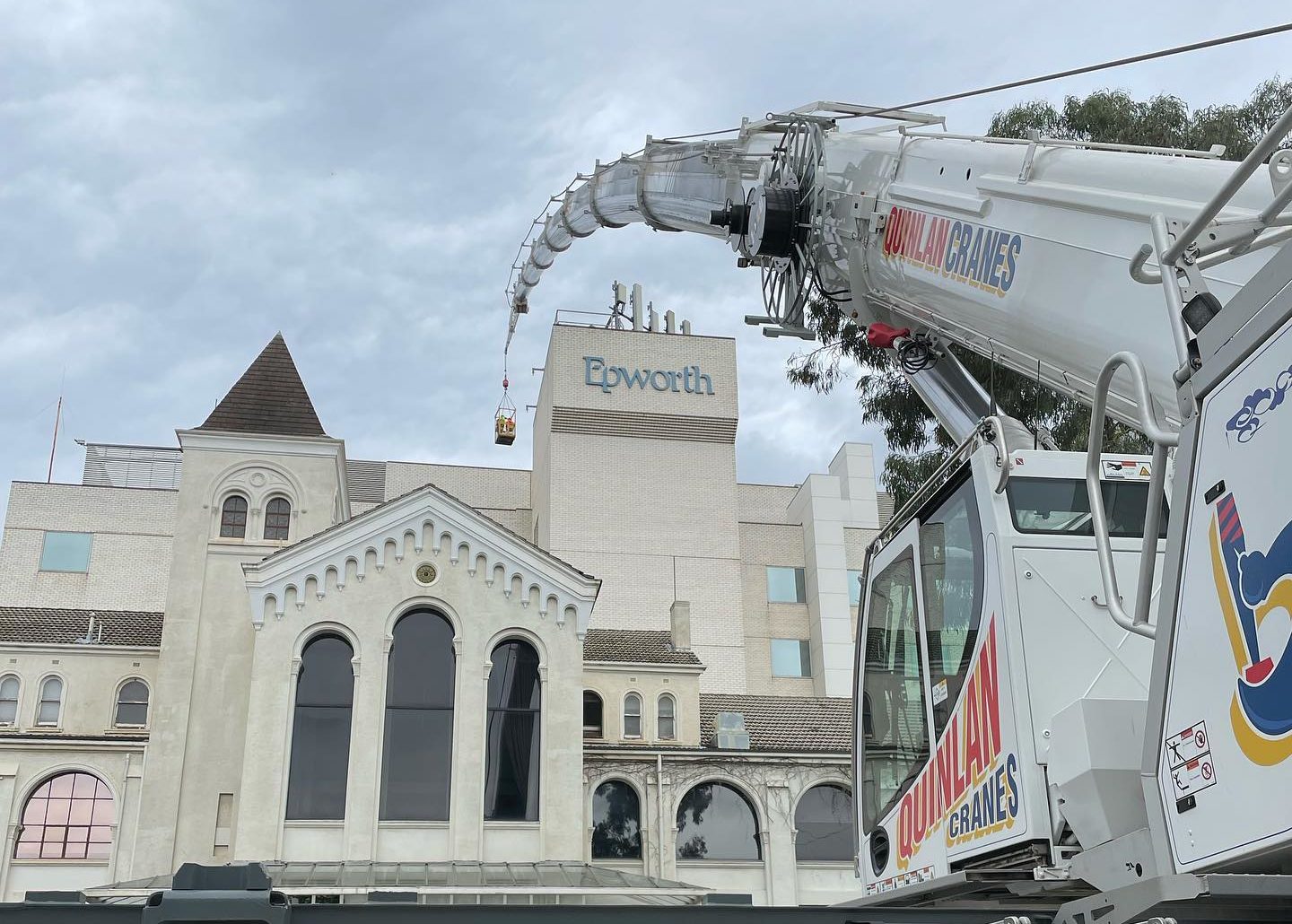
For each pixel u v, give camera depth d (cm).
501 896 2656
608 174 1898
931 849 642
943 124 926
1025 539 592
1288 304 365
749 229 1152
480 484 6906
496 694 3077
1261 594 368
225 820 3212
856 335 2538
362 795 2908
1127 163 641
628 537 6022
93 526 6134
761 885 3406
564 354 6169
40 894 436
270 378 3800
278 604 3038
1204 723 392
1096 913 463
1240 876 385
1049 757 540
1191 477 410
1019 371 779
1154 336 600
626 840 3409
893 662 729
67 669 3666
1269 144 392
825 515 6594
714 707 4134
